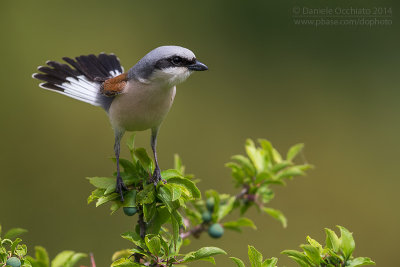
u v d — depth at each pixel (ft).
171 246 14.93
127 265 13.88
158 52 18.76
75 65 22.50
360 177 40.32
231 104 44.62
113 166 39.83
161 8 48.44
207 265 31.86
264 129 42.98
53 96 42.24
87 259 33.83
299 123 43.39
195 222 20.59
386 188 39.83
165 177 15.96
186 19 48.24
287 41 46.85
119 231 35.12
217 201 20.24
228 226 20.72
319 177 40.68
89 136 41.22
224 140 42.09
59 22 46.78
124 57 46.16
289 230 36.70
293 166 21.74
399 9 44.62
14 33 45.50
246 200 21.15
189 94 44.96
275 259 13.87
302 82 45.50
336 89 44.93
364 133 42.65
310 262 13.75
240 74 46.21
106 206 35.76
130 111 19.29
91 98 21.39
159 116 19.72
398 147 41.75
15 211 35.81
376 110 43.86
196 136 42.29
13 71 43.62
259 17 47.60
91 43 46.37
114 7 48.37
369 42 45.88
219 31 47.88
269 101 44.73
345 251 13.82
